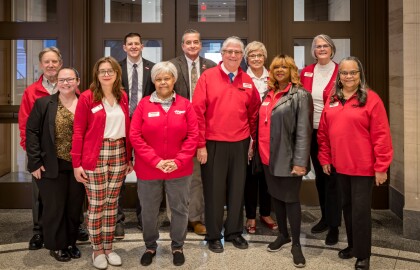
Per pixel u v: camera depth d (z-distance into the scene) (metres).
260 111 3.20
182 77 3.67
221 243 3.34
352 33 4.60
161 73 2.92
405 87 3.65
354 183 2.88
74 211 3.10
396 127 4.29
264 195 3.89
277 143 3.01
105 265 2.96
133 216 4.31
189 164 3.03
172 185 3.02
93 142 2.87
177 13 4.60
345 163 2.88
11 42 4.61
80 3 4.46
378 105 2.81
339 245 3.42
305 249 3.34
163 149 2.94
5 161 4.75
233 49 3.20
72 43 4.48
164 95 2.97
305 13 4.62
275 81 3.15
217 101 3.23
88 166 2.86
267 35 4.48
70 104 3.08
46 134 2.97
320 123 3.13
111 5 4.62
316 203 4.63
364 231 2.86
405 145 3.66
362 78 2.88
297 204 3.07
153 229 3.08
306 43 4.64
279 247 3.27
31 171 2.96
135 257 3.19
